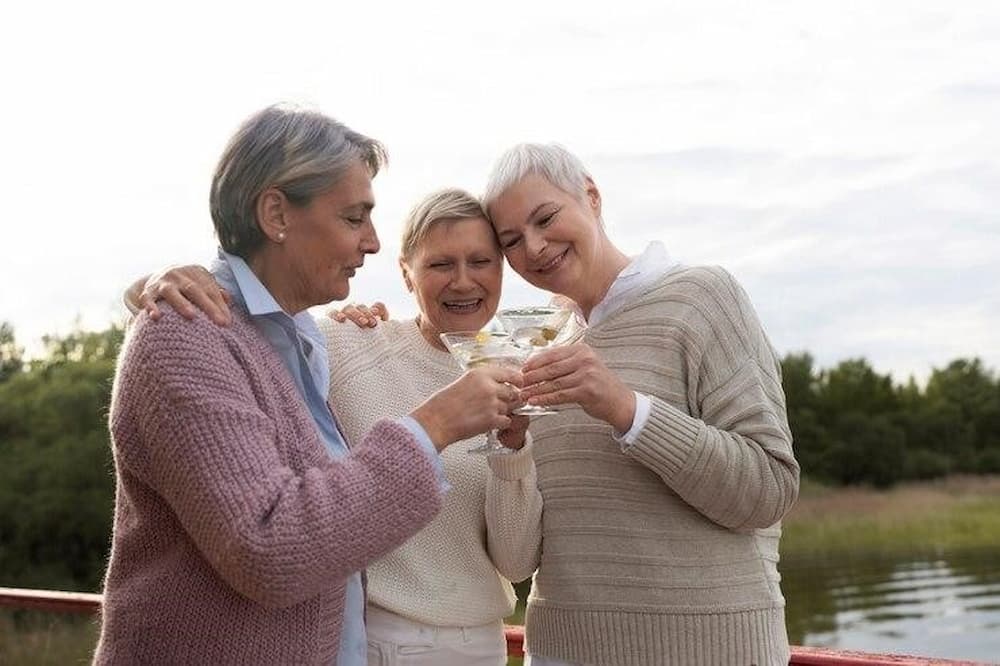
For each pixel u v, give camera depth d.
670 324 2.55
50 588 33.47
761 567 2.55
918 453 77.44
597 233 2.72
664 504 2.50
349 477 1.88
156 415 1.87
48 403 34.56
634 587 2.50
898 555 68.69
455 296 2.77
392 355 2.87
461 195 2.79
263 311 2.07
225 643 1.96
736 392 2.48
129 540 2.01
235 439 1.85
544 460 2.65
